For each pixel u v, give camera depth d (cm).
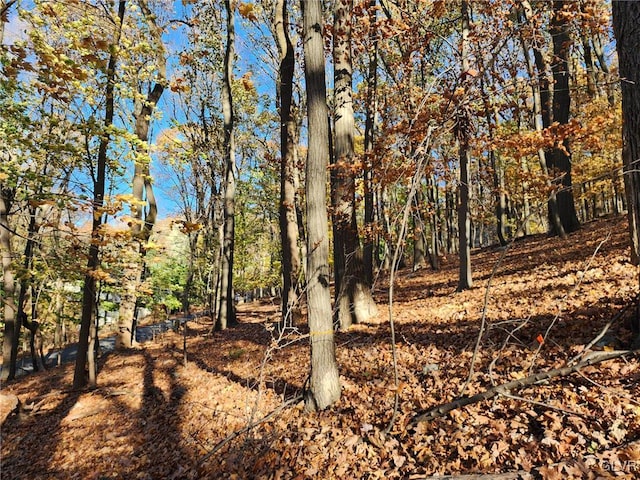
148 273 1628
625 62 395
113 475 594
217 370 1023
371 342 805
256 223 2906
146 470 584
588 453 311
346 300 985
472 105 631
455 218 2778
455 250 2855
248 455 498
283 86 1270
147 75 810
